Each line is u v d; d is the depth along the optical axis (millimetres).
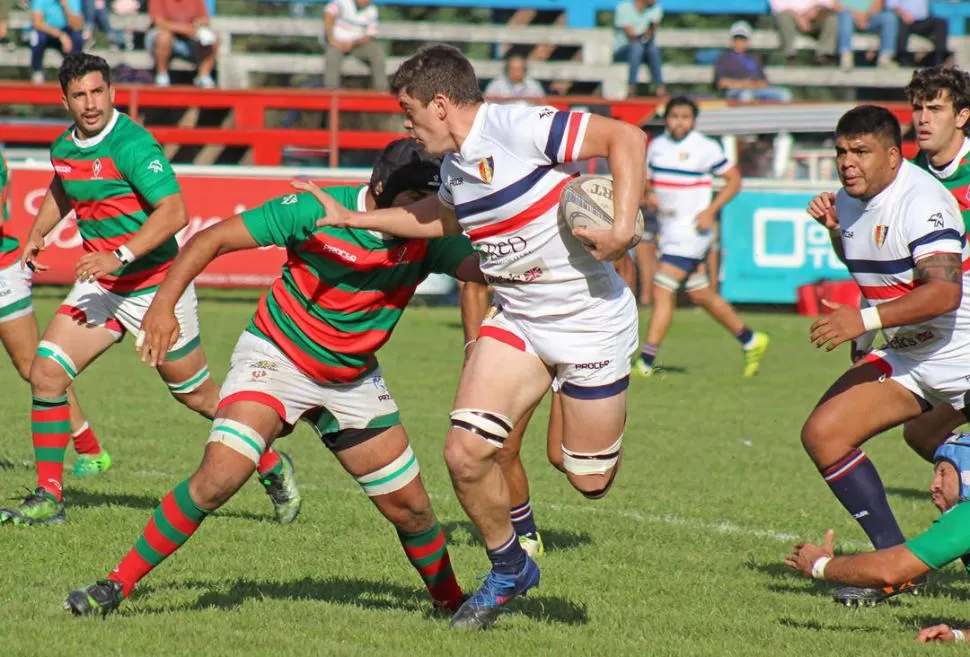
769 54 89750
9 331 27281
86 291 24781
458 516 27016
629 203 16266
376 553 22938
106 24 79188
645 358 49250
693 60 90125
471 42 87500
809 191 68188
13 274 27234
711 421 40938
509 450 22625
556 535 25328
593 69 85125
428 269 18422
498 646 17062
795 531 26453
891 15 88062
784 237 68312
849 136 20109
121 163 24250
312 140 72500
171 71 79062
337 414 18250
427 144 16953
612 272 17781
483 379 17719
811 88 88125
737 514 27953
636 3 83375
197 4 77625
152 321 17203
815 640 18016
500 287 17781
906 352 21266
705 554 24094
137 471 30250
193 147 74688
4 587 19141
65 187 25016
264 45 86125
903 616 19844
